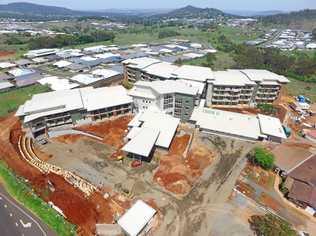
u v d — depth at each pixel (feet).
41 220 178.81
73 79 428.97
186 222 178.91
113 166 231.50
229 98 357.41
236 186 212.64
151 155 246.06
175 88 302.25
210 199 198.70
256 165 238.48
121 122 301.84
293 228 176.14
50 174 217.77
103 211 183.62
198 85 331.77
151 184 211.41
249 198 201.05
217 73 381.40
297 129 309.63
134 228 164.45
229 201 197.88
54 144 261.24
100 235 166.20
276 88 354.74
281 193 208.33
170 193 203.00
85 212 182.09
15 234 168.66
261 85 352.28
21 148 253.03
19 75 442.09
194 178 219.61
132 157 242.78
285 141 283.38
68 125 287.69
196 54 651.66
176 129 282.15
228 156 251.39
